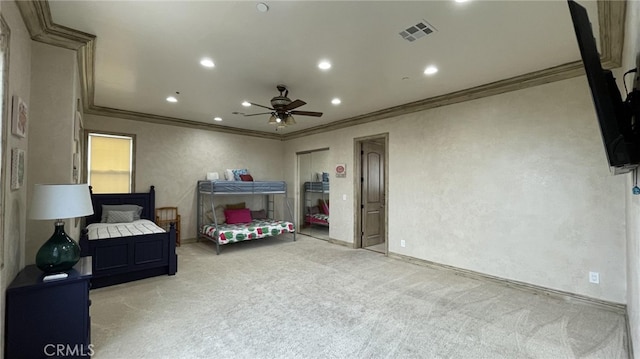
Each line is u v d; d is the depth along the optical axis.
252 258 5.05
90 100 4.50
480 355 2.22
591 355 2.23
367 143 6.06
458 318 2.81
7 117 1.81
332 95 4.37
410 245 4.82
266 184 6.57
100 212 5.23
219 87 4.04
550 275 3.37
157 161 5.93
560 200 3.32
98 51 2.95
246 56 3.09
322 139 6.71
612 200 3.00
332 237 6.37
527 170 3.56
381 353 2.23
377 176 6.29
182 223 6.27
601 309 3.02
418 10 2.27
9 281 1.99
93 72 3.44
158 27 2.52
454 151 4.28
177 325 2.64
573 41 2.73
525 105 3.59
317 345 2.34
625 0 2.04
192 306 3.05
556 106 3.35
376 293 3.44
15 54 2.02
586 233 3.14
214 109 5.26
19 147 2.17
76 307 2.16
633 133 1.46
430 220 4.55
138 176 5.69
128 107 5.12
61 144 2.63
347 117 5.80
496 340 2.43
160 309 2.98
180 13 2.31
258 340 2.40
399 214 5.00
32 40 2.50
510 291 3.52
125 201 5.49
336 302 3.17
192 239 6.38
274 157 7.87
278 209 7.96
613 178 3.00
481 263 3.95
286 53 3.01
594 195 3.11
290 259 4.99
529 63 3.21
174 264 4.13
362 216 5.97
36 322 2.03
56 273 2.22
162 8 2.25
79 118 3.57
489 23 2.44
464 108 4.18
